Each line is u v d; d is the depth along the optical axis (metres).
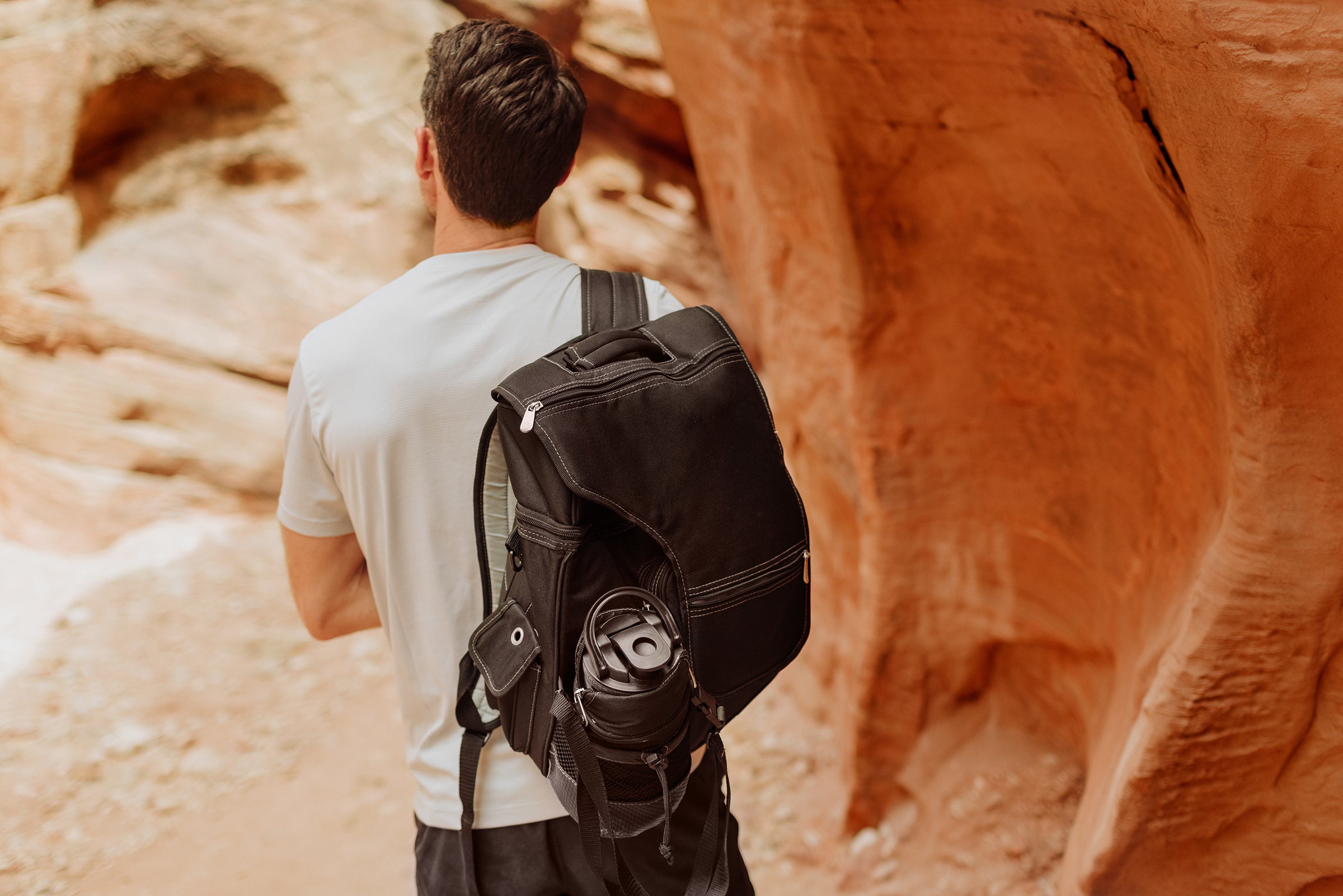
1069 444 2.32
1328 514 1.50
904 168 2.23
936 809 2.75
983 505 2.53
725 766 1.33
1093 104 1.67
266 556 4.61
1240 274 1.39
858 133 2.20
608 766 1.24
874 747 2.85
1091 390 2.21
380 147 5.19
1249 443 1.52
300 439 1.30
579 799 1.24
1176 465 2.00
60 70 4.48
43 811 3.26
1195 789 1.78
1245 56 1.23
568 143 1.34
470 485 1.29
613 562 1.23
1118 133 1.65
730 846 1.47
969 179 2.15
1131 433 2.14
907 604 2.70
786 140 2.66
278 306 4.93
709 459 1.23
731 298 5.48
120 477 4.67
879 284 2.40
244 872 3.07
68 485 4.60
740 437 1.26
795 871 2.92
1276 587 1.57
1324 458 1.48
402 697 1.38
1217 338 1.56
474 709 1.33
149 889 3.01
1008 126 1.95
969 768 2.75
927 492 2.58
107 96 4.70
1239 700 1.68
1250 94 1.24
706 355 1.28
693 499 1.21
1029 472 2.43
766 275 3.12
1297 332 1.40
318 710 3.76
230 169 5.04
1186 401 1.92
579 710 1.19
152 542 4.64
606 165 5.60
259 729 3.67
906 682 2.78
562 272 1.37
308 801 3.35
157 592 4.34
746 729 3.47
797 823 3.07
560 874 1.38
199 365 4.77
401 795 3.37
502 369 1.29
